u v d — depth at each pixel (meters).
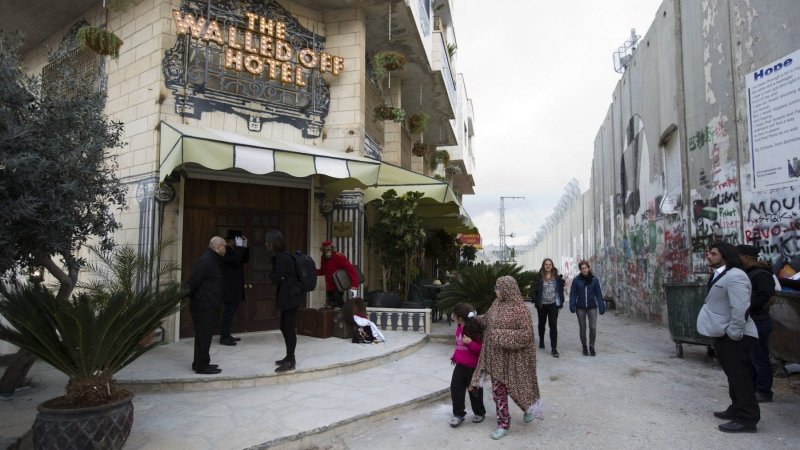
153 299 4.34
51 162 4.39
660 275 13.91
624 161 18.27
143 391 5.98
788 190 7.71
